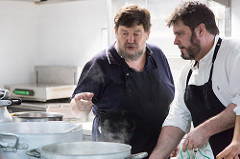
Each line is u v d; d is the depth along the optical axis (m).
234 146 1.60
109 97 2.13
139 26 2.01
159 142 1.96
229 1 2.88
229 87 1.79
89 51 3.98
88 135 2.85
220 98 1.84
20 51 4.20
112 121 2.15
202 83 1.88
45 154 1.25
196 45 1.79
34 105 3.49
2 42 4.04
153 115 2.15
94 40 3.93
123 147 1.39
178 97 2.04
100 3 3.86
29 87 3.64
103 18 3.85
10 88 3.81
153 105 2.15
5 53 4.07
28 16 4.24
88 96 1.85
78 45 4.05
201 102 1.90
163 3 2.78
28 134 1.44
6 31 4.07
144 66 2.17
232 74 1.76
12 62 4.14
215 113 1.87
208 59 1.84
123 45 2.04
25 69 4.25
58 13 4.18
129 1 2.85
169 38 2.81
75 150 1.43
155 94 2.16
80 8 4.01
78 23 4.04
